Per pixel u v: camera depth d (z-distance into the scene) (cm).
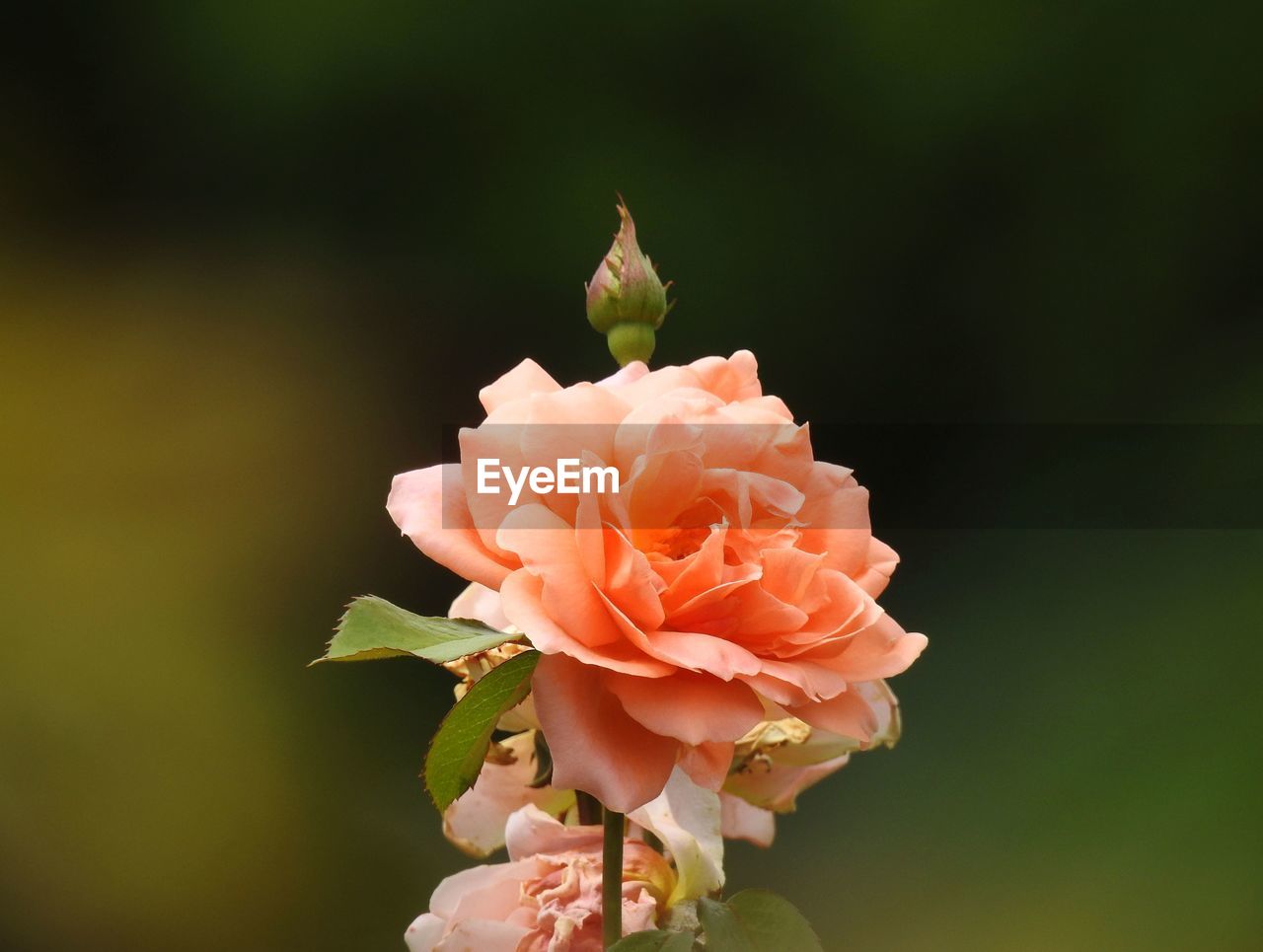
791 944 53
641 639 51
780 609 52
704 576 51
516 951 56
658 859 57
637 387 54
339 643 51
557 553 51
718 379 55
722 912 54
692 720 51
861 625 52
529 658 52
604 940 54
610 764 51
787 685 51
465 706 52
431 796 53
